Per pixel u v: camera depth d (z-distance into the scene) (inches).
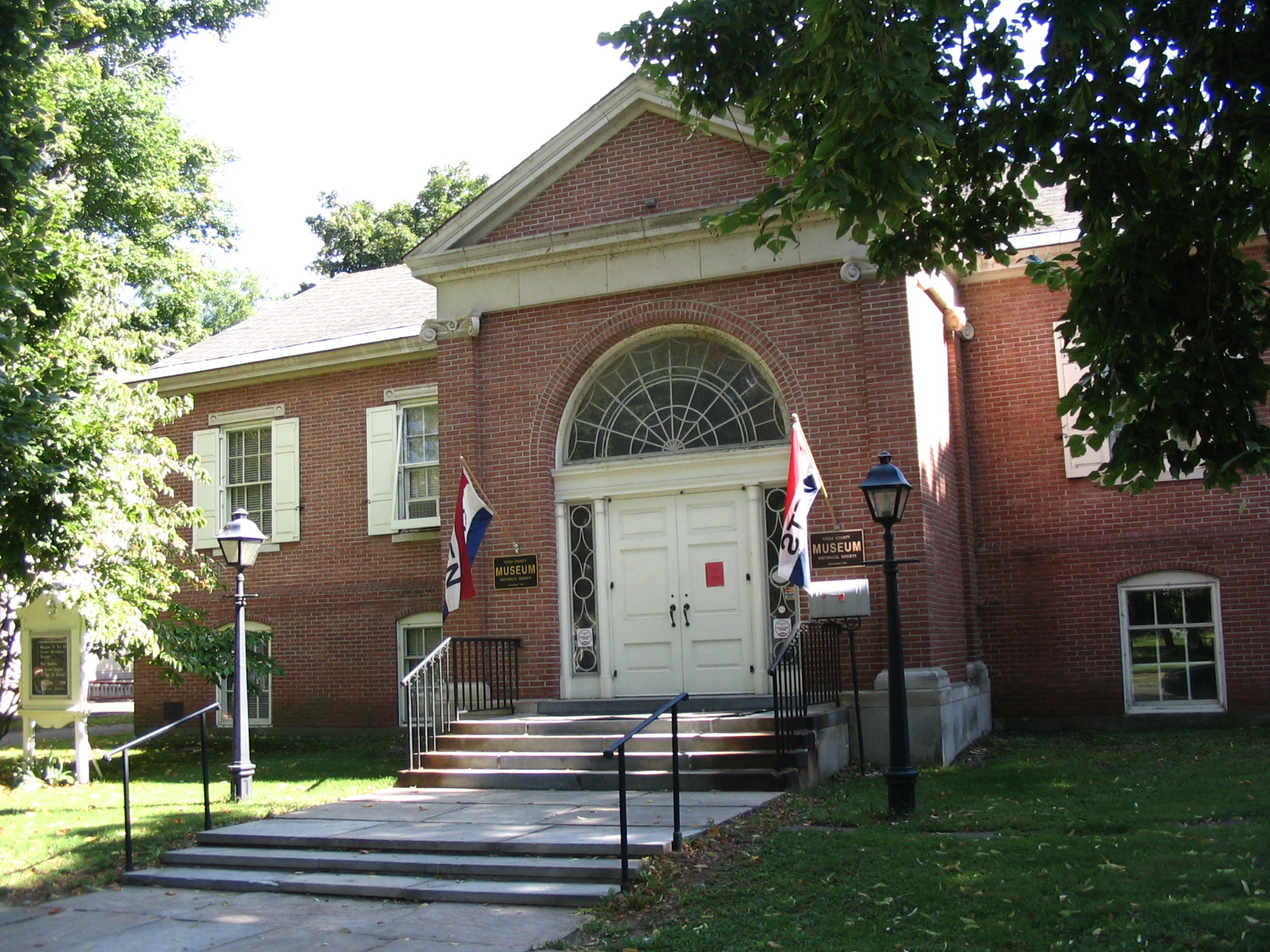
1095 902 261.7
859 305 525.0
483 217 596.4
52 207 474.9
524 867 329.1
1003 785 420.5
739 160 553.0
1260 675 576.7
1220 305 342.0
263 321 886.4
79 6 693.3
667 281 556.4
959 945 246.2
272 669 671.8
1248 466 309.0
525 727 498.9
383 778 521.0
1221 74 343.0
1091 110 340.5
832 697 505.7
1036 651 613.9
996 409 633.6
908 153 307.7
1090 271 350.9
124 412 576.4
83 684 562.6
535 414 578.6
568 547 577.0
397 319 772.0
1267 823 322.3
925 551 506.3
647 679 553.0
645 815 380.5
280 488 770.2
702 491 555.2
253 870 364.5
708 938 265.6
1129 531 604.4
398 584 727.1
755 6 390.6
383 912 316.2
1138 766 453.1
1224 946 232.1
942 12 306.7
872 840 329.7
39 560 512.1
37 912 334.3
